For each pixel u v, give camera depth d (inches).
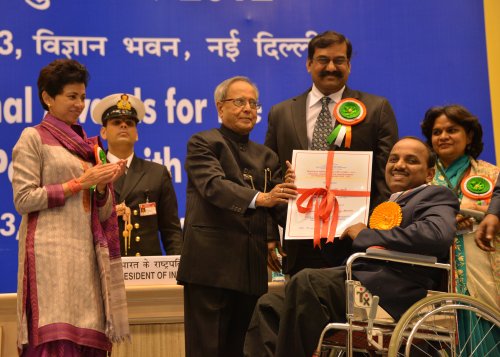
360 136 204.1
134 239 232.8
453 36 300.0
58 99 179.6
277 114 215.5
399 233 172.1
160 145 294.2
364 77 297.6
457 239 205.2
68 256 171.3
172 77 297.0
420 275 176.4
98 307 173.9
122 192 238.4
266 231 201.0
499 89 298.0
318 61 209.8
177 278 196.5
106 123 244.4
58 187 171.8
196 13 299.7
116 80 294.5
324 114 210.7
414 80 298.2
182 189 293.4
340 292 173.0
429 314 165.6
